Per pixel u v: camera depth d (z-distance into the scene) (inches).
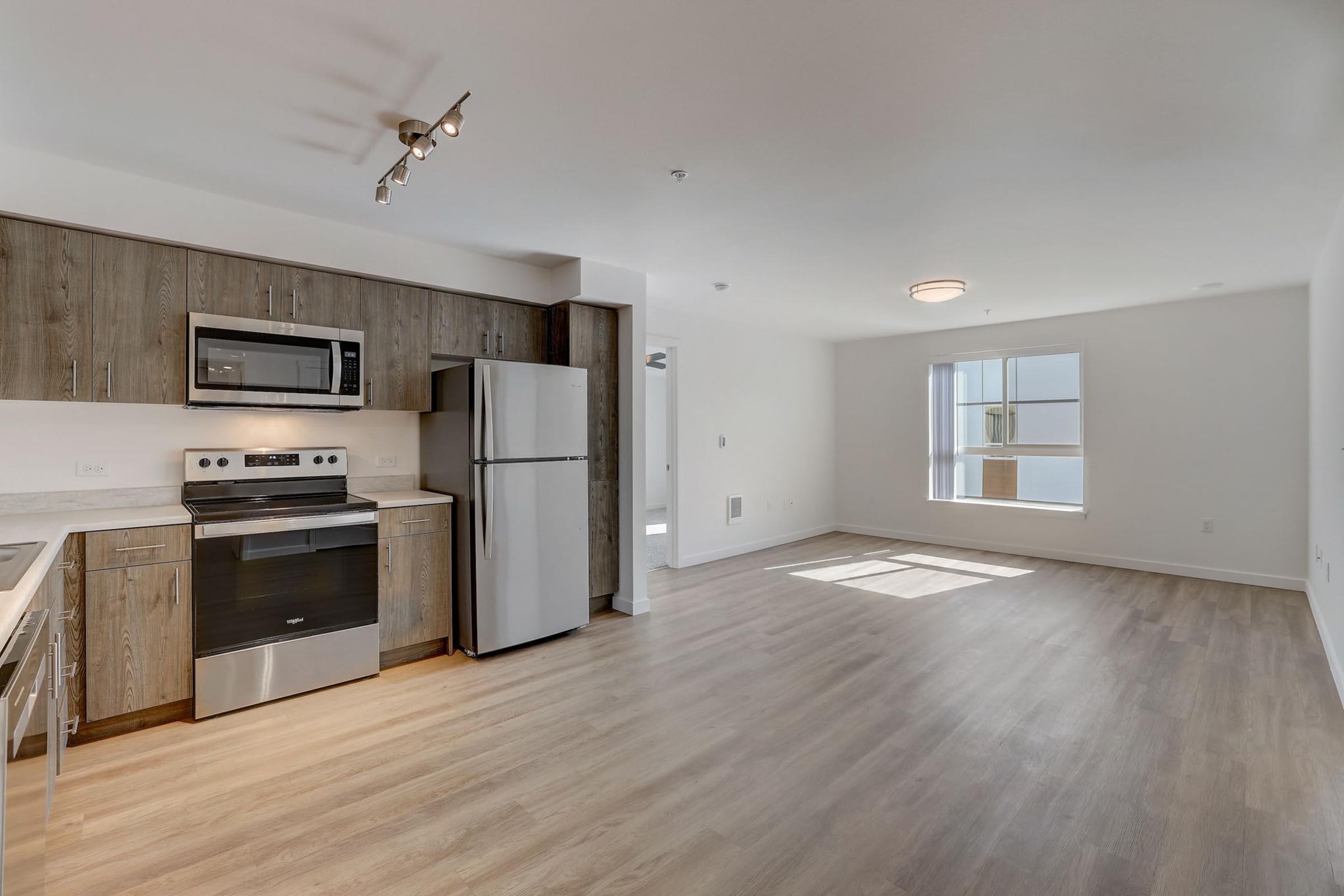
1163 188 112.3
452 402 145.6
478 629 139.3
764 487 267.7
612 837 78.5
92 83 79.7
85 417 115.3
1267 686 122.0
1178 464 211.8
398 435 154.9
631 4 64.6
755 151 99.1
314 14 66.3
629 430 172.2
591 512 170.2
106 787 89.6
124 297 109.9
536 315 168.6
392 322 141.7
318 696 121.3
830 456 304.8
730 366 251.9
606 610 176.9
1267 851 74.7
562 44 71.9
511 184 111.5
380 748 101.0
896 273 172.1
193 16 66.4
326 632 124.1
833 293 197.0
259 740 103.7
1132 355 219.8
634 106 86.0
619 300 165.8
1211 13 65.7
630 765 95.4
